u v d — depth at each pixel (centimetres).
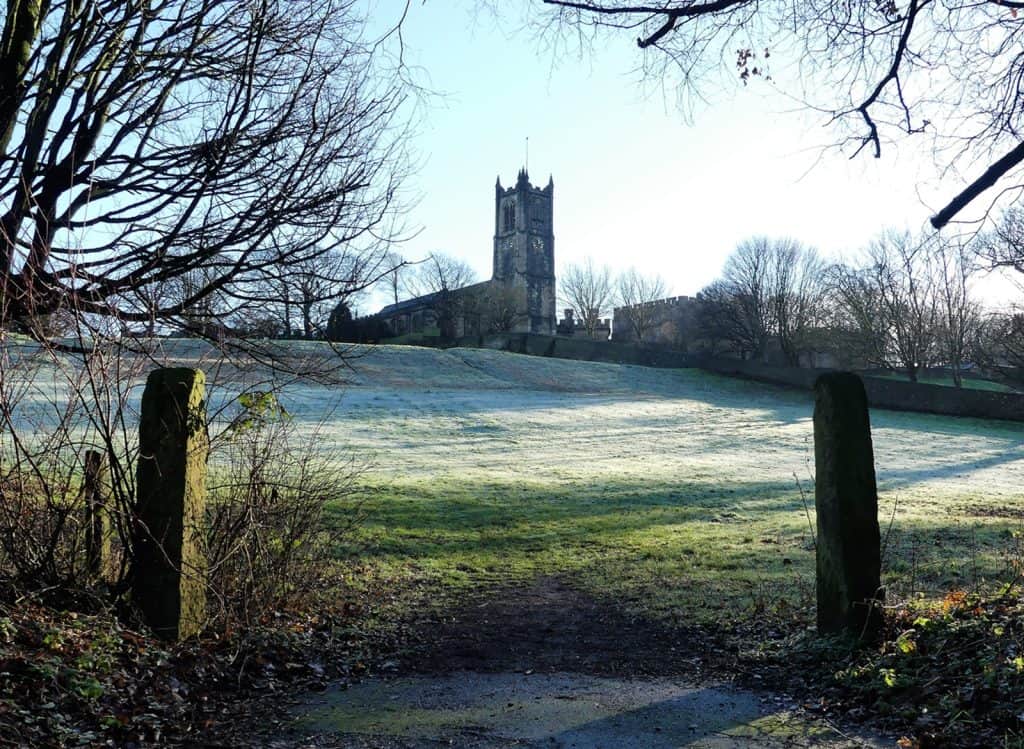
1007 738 482
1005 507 2220
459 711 595
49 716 495
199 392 716
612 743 521
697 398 5897
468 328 10556
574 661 773
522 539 1727
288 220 831
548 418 4544
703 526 1877
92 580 708
